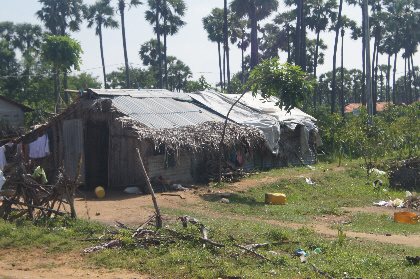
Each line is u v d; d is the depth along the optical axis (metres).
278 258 9.97
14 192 13.03
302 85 21.09
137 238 11.07
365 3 32.03
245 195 20.48
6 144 23.14
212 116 26.25
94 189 21.06
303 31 54.28
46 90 55.59
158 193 19.88
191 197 19.23
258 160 26.89
